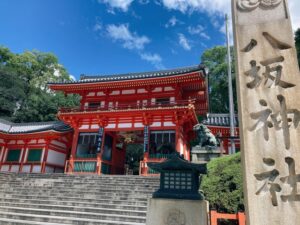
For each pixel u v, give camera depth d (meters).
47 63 50.88
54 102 41.66
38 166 22.66
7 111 38.94
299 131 2.96
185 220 4.16
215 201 6.11
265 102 3.20
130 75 26.36
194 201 4.27
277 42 3.45
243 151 3.07
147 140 18.50
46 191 12.23
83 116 20.48
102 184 12.82
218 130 18.09
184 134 21.62
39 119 39.38
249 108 3.23
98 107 20.27
